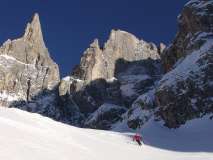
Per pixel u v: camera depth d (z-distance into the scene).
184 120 86.06
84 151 26.86
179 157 35.16
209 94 87.31
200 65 94.00
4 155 20.00
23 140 23.89
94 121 164.12
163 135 81.56
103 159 26.08
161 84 97.94
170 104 90.56
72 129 37.66
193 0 117.69
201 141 68.62
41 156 21.72
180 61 108.81
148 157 32.03
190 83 91.31
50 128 33.47
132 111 120.19
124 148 34.47
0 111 34.38
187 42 111.88
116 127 118.38
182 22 119.62
